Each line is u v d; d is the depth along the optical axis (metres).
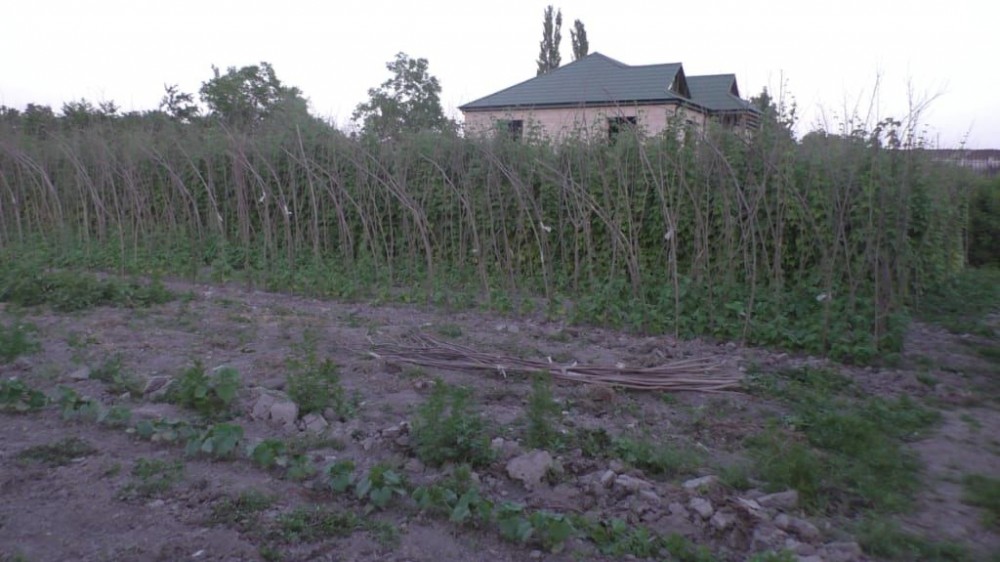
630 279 10.63
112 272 13.75
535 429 5.56
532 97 22.47
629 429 6.00
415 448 5.38
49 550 4.12
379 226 13.03
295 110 15.91
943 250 12.80
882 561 4.32
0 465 5.09
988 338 9.63
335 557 4.16
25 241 15.52
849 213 9.43
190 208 15.18
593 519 4.56
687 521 4.59
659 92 20.41
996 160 23.77
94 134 15.83
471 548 4.30
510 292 11.29
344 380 7.01
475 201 12.27
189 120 21.64
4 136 16.41
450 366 7.32
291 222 13.98
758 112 11.25
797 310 9.02
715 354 8.27
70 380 6.86
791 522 4.57
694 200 9.70
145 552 4.11
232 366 7.34
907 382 7.47
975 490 5.12
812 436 5.94
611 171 11.39
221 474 5.05
